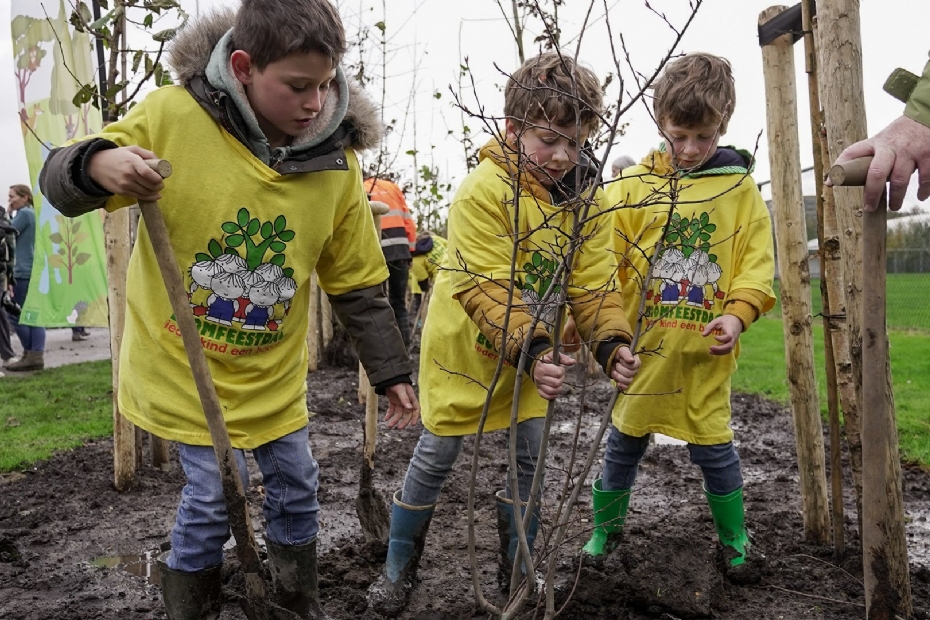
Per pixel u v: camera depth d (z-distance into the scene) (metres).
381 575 3.06
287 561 2.65
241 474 2.52
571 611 2.84
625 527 3.79
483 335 2.74
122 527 3.94
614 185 3.40
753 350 11.15
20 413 6.86
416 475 2.91
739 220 3.19
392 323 2.73
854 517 3.80
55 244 5.59
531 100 2.46
